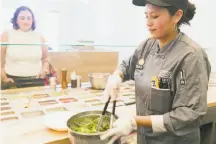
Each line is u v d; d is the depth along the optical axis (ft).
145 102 3.59
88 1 10.19
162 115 3.05
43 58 6.46
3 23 8.15
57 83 6.20
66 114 3.88
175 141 3.51
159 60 3.41
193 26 7.94
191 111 2.81
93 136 2.55
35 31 6.56
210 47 7.55
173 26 3.15
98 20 9.64
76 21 9.81
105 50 6.34
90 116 3.25
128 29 8.39
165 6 2.81
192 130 3.22
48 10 9.82
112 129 2.76
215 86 6.28
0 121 3.64
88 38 8.96
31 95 5.19
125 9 8.59
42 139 3.08
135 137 3.95
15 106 4.41
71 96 5.22
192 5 3.32
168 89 3.21
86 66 7.24
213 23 7.35
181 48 3.17
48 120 3.59
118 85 3.73
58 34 8.53
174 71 3.11
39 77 6.18
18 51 5.98
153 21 3.01
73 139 2.68
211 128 5.50
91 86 6.05
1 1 8.94
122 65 4.46
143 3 3.31
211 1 7.30
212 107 4.99
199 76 2.89
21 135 3.18
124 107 4.48
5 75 5.87
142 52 3.88
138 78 3.73
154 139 3.70
